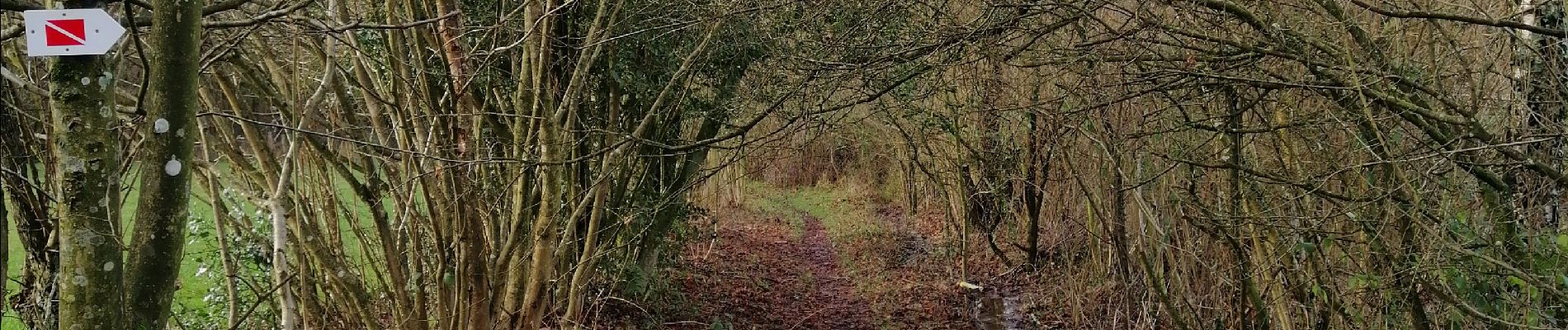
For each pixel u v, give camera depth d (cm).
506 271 502
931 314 1034
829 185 2061
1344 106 458
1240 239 558
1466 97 461
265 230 586
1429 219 441
